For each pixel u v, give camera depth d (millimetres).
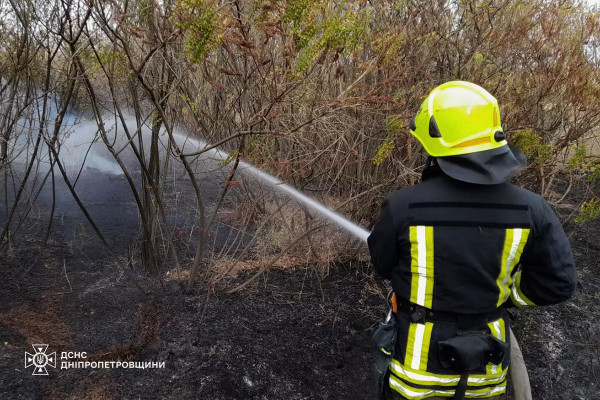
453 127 1623
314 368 2795
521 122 3824
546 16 3836
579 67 3947
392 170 3539
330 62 2904
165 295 3262
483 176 1569
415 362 1656
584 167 3951
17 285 3160
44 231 3914
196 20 2051
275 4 2164
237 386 2590
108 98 3594
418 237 1610
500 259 1597
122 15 2398
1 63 2893
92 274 3412
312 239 3863
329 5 2787
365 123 3230
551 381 2934
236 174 3635
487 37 3609
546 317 3566
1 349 2580
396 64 3141
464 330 1632
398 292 1714
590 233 5051
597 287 4027
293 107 3143
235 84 3182
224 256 3746
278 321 3164
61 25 2354
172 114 3248
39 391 2371
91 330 2850
